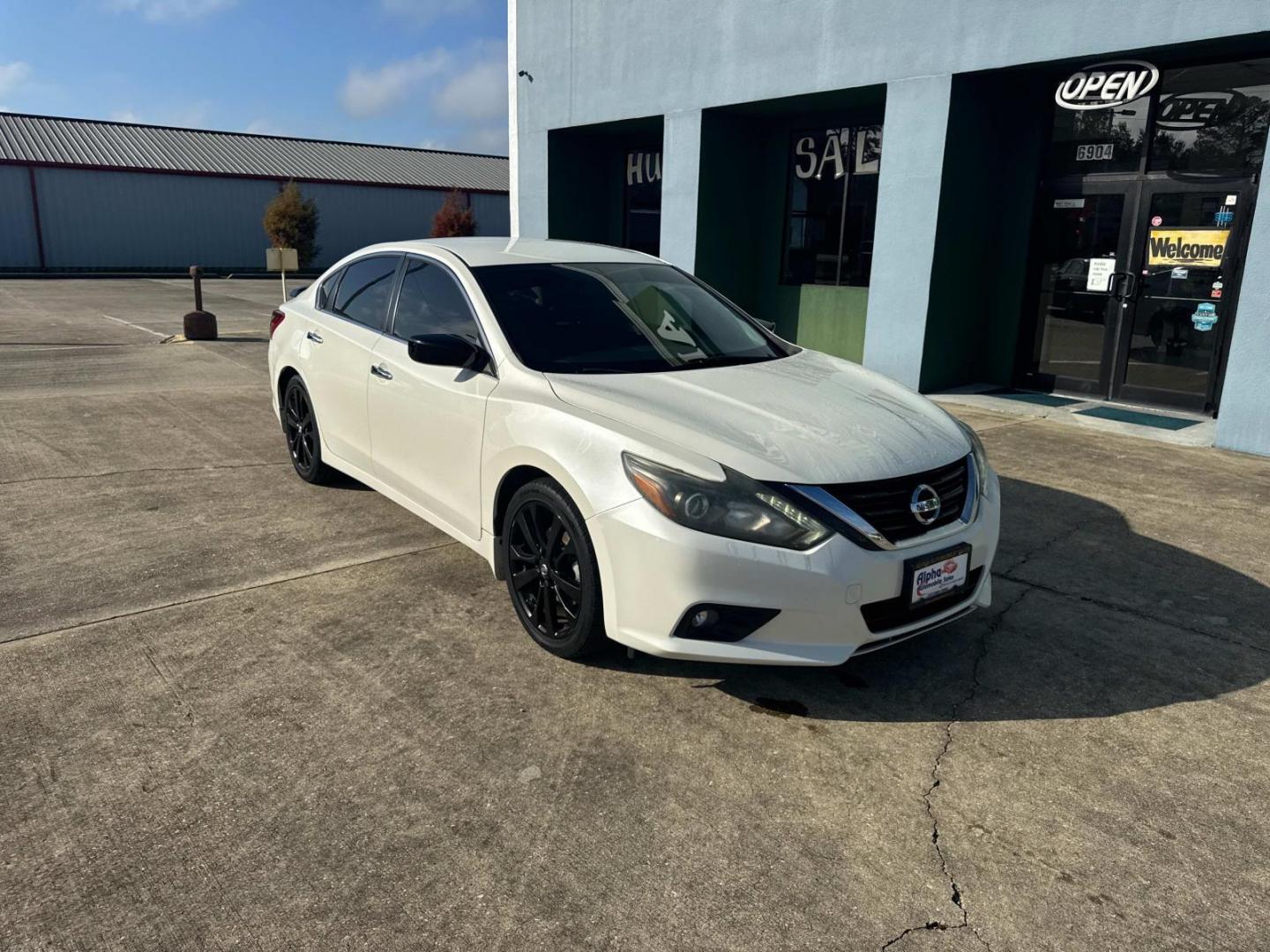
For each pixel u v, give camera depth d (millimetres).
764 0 9820
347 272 5250
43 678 3250
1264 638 3816
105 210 32562
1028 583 4371
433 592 4070
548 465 3297
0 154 30906
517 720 3070
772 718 3139
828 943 2162
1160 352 8391
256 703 3127
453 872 2359
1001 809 2678
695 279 4852
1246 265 6656
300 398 5516
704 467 2963
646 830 2543
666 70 11133
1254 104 7449
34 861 2348
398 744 2912
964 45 8195
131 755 2811
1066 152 8789
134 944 2094
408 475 4344
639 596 3021
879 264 9188
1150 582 4395
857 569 2914
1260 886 2383
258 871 2340
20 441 6551
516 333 3865
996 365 9633
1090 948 2166
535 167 13484
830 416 3385
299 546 4598
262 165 37062
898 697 3297
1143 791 2777
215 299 21406
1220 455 6793
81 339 12664
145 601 3906
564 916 2223
